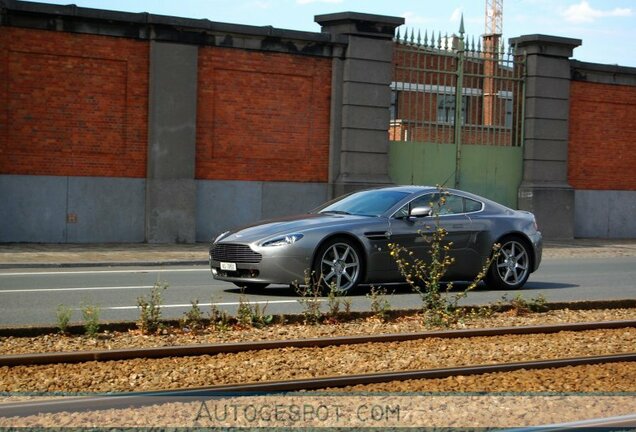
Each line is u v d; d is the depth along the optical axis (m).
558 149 31.38
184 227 25.56
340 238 14.51
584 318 13.02
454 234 15.45
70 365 9.12
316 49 27.39
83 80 24.42
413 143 29.36
